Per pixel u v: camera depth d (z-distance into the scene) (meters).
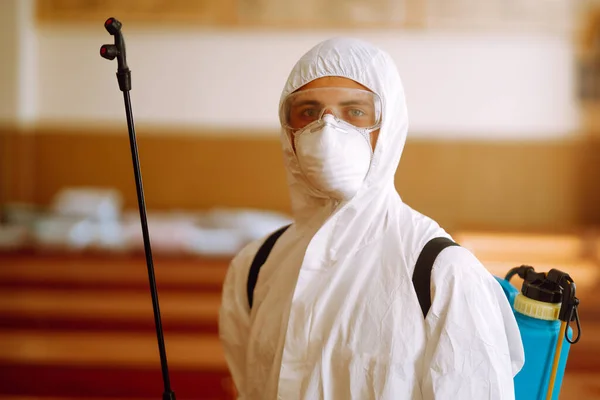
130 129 1.27
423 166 5.88
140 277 4.65
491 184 5.86
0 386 3.23
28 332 3.82
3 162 5.89
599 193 5.80
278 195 6.02
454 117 5.83
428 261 1.19
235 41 5.88
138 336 3.81
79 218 5.36
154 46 5.91
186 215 5.88
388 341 1.16
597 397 2.35
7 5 5.77
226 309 1.56
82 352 3.59
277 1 5.76
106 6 5.84
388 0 5.70
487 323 1.13
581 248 4.95
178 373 3.39
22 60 5.82
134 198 6.04
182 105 5.96
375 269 1.24
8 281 4.52
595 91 5.71
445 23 5.68
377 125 1.28
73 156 6.00
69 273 4.70
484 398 1.09
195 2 5.79
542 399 1.27
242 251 1.60
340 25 5.75
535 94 5.77
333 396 1.20
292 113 1.33
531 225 5.83
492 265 4.55
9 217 5.50
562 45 5.71
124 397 3.14
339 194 1.27
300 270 1.28
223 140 5.97
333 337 1.21
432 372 1.11
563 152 5.79
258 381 1.38
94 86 5.96
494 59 5.76
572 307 1.22
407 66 5.80
